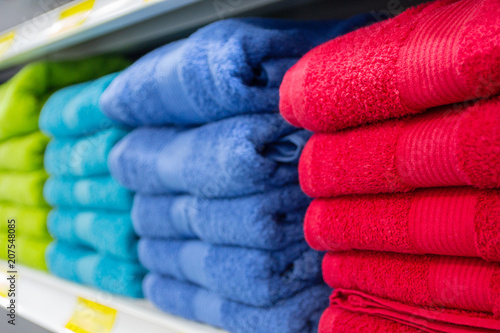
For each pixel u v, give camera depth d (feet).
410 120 1.43
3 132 3.33
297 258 1.90
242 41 1.85
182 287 2.23
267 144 1.90
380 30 1.48
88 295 2.64
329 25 2.16
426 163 1.33
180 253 2.22
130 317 2.34
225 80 1.82
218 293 1.99
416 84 1.31
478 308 1.33
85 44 2.86
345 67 1.47
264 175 1.82
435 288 1.40
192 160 2.01
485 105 1.21
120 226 2.61
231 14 2.17
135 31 2.53
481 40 1.15
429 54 1.28
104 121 2.71
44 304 2.89
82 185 2.90
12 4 3.42
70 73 3.23
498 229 1.22
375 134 1.48
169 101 2.12
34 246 3.34
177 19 2.26
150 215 2.37
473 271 1.32
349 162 1.52
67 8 2.66
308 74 1.57
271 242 1.81
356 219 1.55
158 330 2.17
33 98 3.20
